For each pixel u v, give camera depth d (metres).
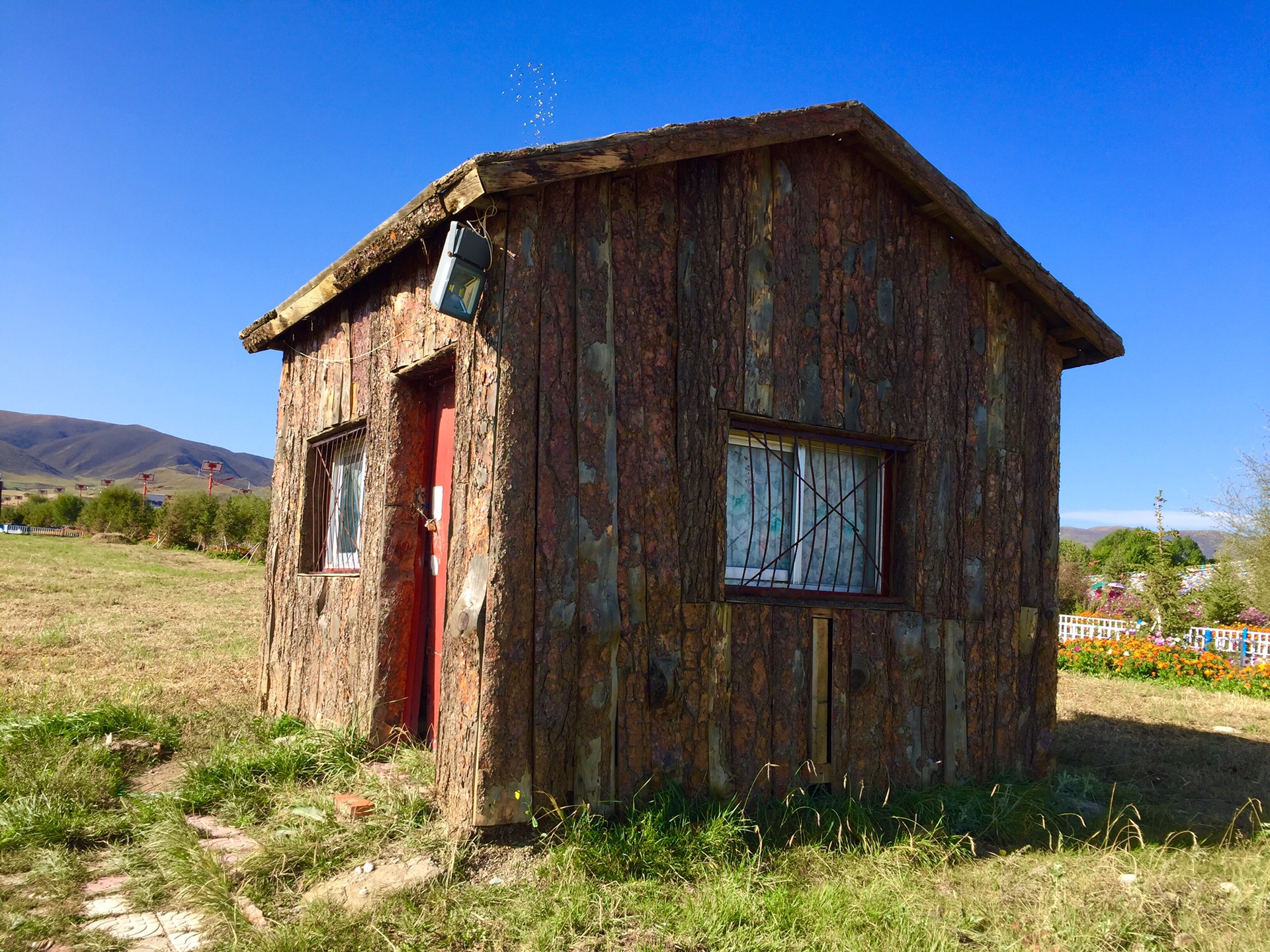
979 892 3.76
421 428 5.32
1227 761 6.73
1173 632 15.32
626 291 4.32
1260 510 19.48
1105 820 5.03
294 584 6.51
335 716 5.58
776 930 3.22
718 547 4.52
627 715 4.12
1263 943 3.31
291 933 2.93
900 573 5.44
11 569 20.89
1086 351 6.43
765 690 4.61
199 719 5.92
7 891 3.23
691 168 4.61
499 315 3.97
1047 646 6.07
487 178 3.76
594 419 4.13
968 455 5.73
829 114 4.89
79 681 7.14
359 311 5.82
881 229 5.43
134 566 26.25
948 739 5.39
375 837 3.80
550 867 3.51
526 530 3.90
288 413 7.08
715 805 4.17
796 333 4.97
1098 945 3.29
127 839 3.84
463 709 3.88
